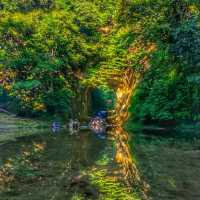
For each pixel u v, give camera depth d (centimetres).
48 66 4212
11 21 4078
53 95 4431
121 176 1193
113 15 3834
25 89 4441
